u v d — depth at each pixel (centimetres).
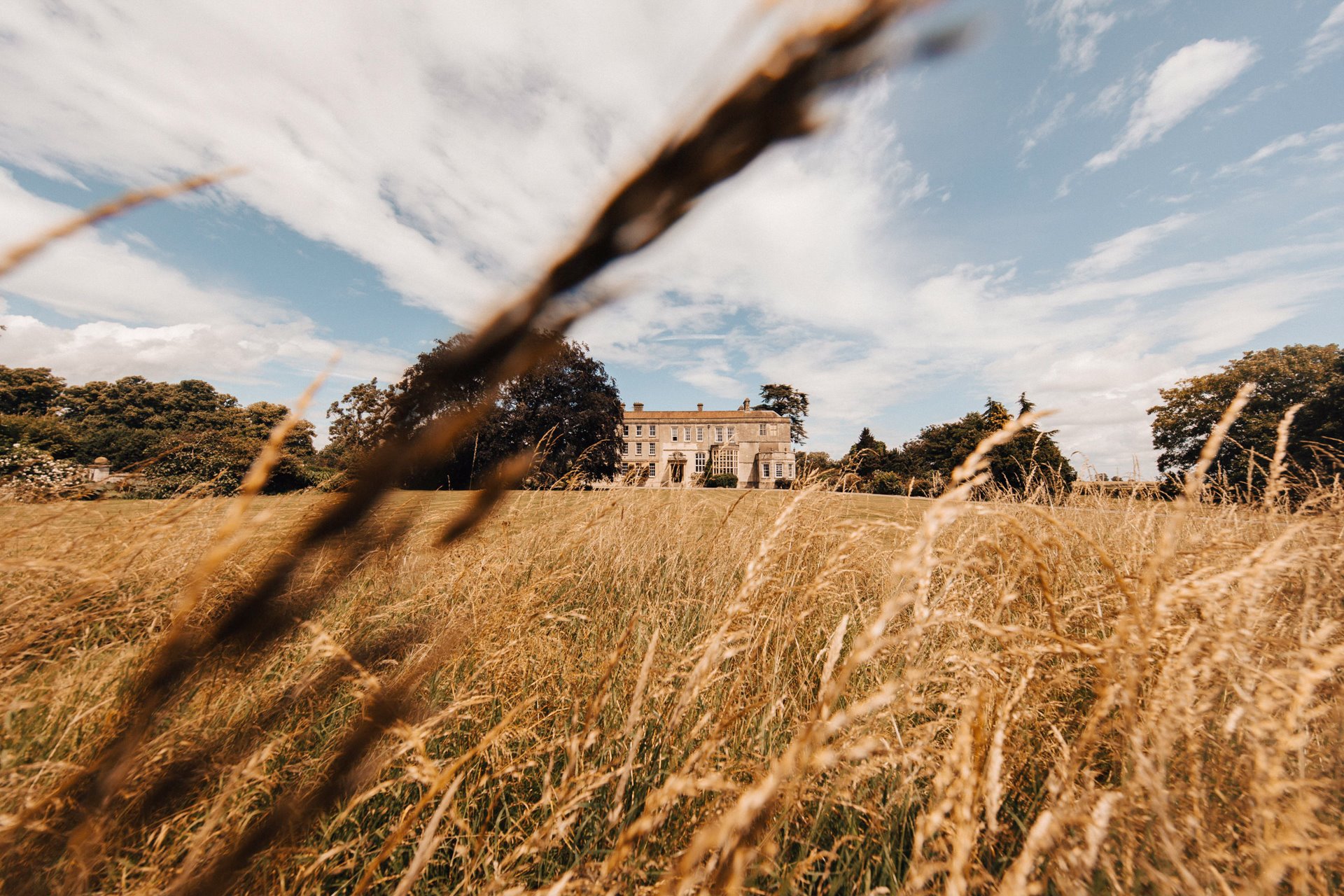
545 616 215
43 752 123
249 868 81
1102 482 362
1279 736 99
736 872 72
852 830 135
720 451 4944
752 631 169
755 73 18
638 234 22
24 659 129
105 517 190
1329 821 112
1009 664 144
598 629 263
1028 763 140
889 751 128
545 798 123
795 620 175
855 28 16
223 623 45
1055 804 107
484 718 172
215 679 48
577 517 325
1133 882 97
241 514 45
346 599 187
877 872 132
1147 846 103
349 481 39
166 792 72
